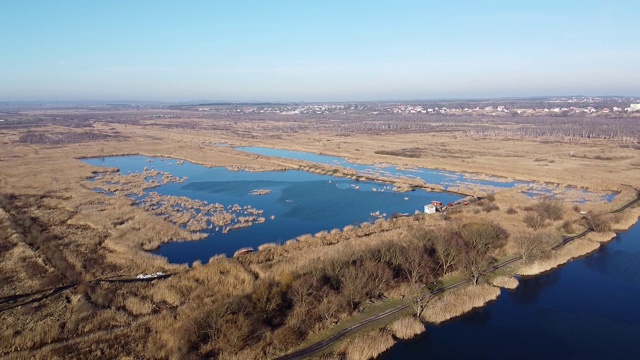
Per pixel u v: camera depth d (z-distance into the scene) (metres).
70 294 58.12
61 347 45.56
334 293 55.47
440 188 127.50
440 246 67.69
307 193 123.44
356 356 46.31
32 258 70.50
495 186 131.88
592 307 59.22
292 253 72.38
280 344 46.91
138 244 79.12
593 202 109.56
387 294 58.91
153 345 45.78
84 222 91.69
